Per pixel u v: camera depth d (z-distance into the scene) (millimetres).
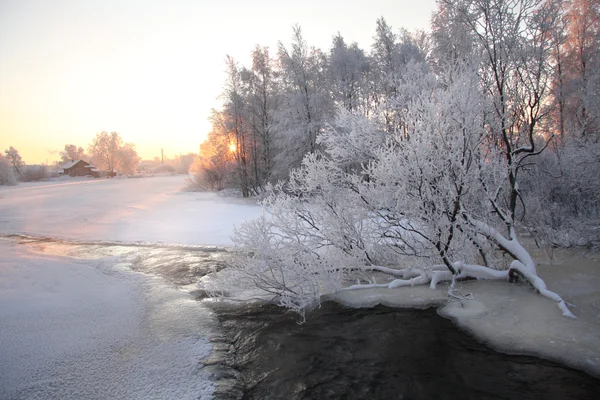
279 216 6715
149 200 27141
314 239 6906
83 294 6840
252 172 29359
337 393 3734
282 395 3711
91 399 3578
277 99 27250
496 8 7266
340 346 4754
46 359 4355
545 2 7215
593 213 9844
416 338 4848
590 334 4375
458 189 5789
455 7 7805
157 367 4215
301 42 23141
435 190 6016
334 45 22188
